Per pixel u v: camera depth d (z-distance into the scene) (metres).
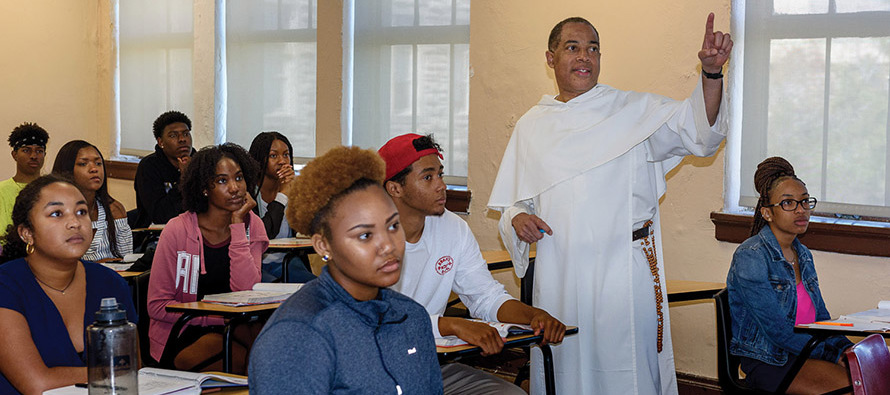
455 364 2.70
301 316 1.41
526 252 3.15
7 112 7.17
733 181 4.20
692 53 4.18
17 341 2.09
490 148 4.97
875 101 3.79
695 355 4.27
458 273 2.76
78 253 2.20
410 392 1.52
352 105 5.84
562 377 2.98
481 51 4.98
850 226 3.73
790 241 3.17
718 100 2.71
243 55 6.61
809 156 3.99
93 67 7.67
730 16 4.08
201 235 3.33
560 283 2.99
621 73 4.44
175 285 3.24
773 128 4.07
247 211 3.51
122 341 1.82
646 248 2.98
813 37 3.94
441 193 2.53
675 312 4.34
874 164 3.81
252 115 6.58
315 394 1.38
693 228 4.25
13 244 2.22
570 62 3.01
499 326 2.42
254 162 3.64
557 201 2.99
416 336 1.57
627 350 2.90
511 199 3.19
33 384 2.06
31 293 2.17
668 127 2.86
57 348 2.19
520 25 4.80
